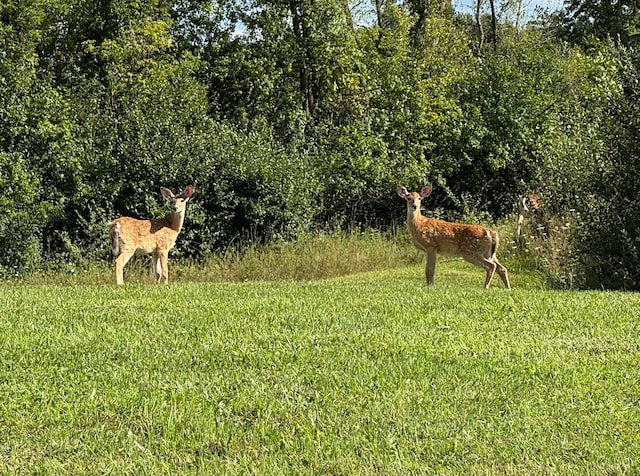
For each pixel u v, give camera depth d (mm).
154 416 5578
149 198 20203
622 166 14414
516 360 7000
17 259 19328
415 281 16828
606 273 14188
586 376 6523
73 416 5594
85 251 19844
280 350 7234
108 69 22656
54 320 8688
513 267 17625
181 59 24766
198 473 4703
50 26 23859
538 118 25672
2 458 4934
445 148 25438
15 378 6410
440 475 4656
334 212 24109
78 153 20125
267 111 25344
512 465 4797
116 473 4715
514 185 25875
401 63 25891
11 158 19281
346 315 8914
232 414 5633
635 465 4781
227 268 19203
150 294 10766
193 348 7328
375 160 23875
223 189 20703
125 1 23547
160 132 20734
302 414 5617
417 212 14430
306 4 25047
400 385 6238
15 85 19906
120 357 7043
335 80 25578
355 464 4801
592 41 28859
